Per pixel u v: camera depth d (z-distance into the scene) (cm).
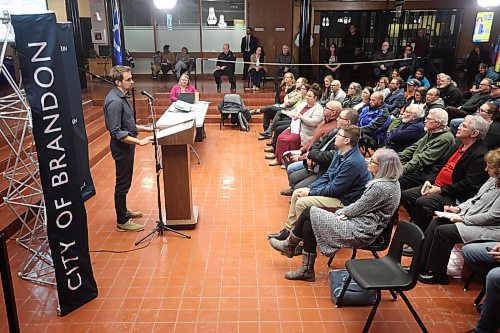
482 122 307
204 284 301
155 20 1182
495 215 264
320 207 319
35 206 323
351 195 315
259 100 913
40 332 252
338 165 326
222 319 263
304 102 591
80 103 359
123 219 382
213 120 865
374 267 249
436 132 381
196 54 1212
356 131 309
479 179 307
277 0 1121
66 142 253
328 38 1158
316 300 283
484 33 1093
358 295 274
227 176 543
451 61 1155
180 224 384
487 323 229
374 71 984
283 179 530
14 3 423
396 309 273
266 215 421
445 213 287
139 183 509
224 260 334
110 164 580
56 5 996
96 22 1114
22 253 340
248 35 1070
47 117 241
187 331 253
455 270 319
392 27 1145
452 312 269
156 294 289
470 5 1099
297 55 1155
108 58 1130
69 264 265
